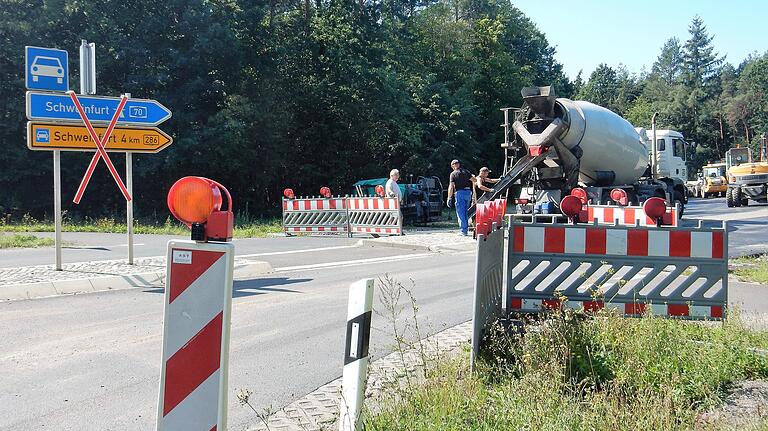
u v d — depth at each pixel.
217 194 3.44
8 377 5.81
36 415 4.93
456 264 13.45
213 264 3.40
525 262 6.41
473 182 18.88
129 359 6.37
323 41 39.53
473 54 57.34
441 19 57.16
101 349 6.71
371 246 17.25
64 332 7.38
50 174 31.98
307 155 40.78
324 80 38.81
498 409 4.36
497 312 6.33
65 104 11.03
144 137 11.85
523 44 73.62
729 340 5.88
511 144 18.84
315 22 39.72
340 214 21.06
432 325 7.67
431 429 4.07
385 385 4.92
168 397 3.45
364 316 3.84
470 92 53.38
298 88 38.88
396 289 10.15
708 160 102.25
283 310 8.65
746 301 9.11
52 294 9.64
